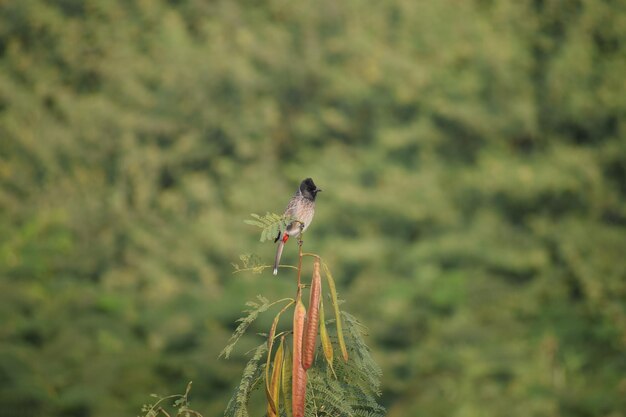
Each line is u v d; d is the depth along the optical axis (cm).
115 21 3728
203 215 2869
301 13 3478
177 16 3716
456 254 2705
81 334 2189
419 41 3397
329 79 3266
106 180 3162
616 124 3075
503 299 2536
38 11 3647
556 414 2030
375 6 3522
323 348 361
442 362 2178
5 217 2944
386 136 3070
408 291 2541
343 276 2691
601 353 2347
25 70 3562
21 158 3195
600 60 3253
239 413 359
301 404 354
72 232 2898
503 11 3466
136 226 2877
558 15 3425
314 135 3219
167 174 3180
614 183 2953
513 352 2217
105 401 1834
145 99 3294
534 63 3309
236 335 366
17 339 2127
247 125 3130
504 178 2858
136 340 2323
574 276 2630
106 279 2619
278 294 2339
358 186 2966
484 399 2028
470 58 3306
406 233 2898
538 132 3133
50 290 2527
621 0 3319
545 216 2877
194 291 2530
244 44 3344
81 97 3497
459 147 3183
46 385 1902
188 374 1995
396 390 2081
